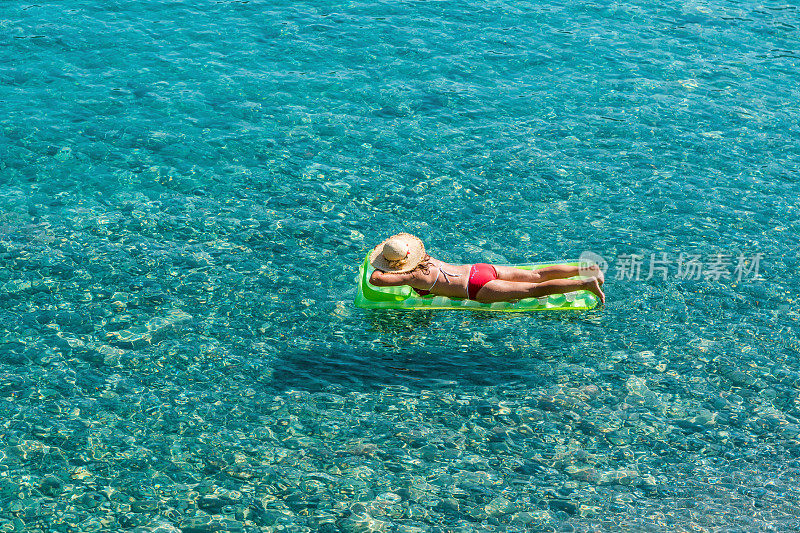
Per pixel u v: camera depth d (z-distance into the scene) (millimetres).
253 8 14758
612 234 9430
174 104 11812
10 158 10422
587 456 6688
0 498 6074
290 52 13297
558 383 7465
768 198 10039
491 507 6199
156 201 9820
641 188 10227
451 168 10578
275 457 6578
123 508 6059
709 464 6625
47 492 6148
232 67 12805
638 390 7379
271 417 6973
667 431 6934
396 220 9633
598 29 14242
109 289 8367
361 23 14320
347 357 7727
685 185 10281
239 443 6691
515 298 8352
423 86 12477
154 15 14328
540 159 10773
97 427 6750
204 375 7391
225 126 11367
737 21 14594
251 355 7668
